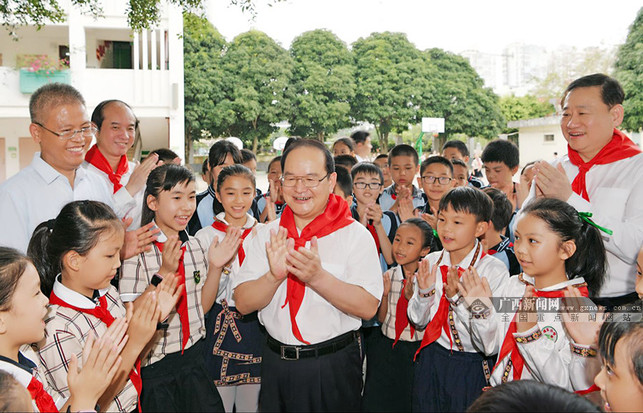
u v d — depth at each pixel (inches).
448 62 840.9
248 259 86.1
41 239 74.9
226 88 753.6
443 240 91.7
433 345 90.4
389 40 820.6
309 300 81.4
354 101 800.3
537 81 1064.8
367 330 119.1
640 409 51.4
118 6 538.3
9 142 590.6
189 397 93.9
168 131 608.7
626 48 684.1
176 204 101.1
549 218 75.7
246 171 122.3
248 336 111.3
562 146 895.7
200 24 275.7
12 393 43.4
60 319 71.7
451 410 86.4
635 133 687.1
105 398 72.1
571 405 27.4
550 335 74.0
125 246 93.7
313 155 79.4
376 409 109.7
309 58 791.1
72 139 98.4
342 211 84.7
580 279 77.5
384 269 133.2
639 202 97.1
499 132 862.5
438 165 142.1
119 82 568.7
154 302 73.7
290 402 81.9
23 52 578.2
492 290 86.6
